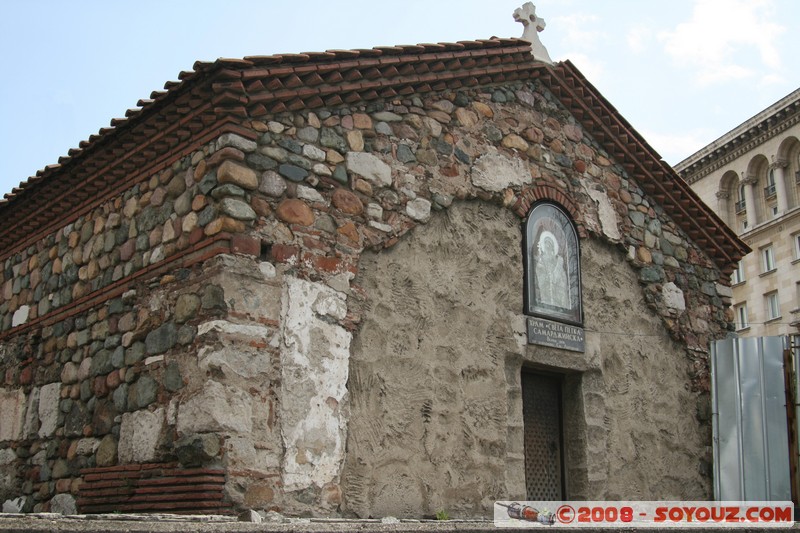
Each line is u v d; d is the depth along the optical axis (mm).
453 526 5406
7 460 10789
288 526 4707
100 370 9453
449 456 9555
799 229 37219
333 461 8445
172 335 8438
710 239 13531
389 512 8859
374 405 9039
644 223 12773
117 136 9484
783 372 11680
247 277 8227
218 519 5672
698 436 12453
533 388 11188
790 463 11367
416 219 9891
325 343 8672
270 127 8844
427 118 10406
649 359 12180
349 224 9219
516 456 10203
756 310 38625
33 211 11328
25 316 11320
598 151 12523
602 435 11203
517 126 11469
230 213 8258
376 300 9328
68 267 10641
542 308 11008
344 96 9523
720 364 12406
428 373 9609
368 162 9594
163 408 8289
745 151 40531
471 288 10320
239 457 7723
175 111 8930
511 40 11438
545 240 11320
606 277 12023
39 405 10469
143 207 9492
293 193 8820
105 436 9102
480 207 10727
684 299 12930
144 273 9141
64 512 9445
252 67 8555
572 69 12148
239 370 7945
